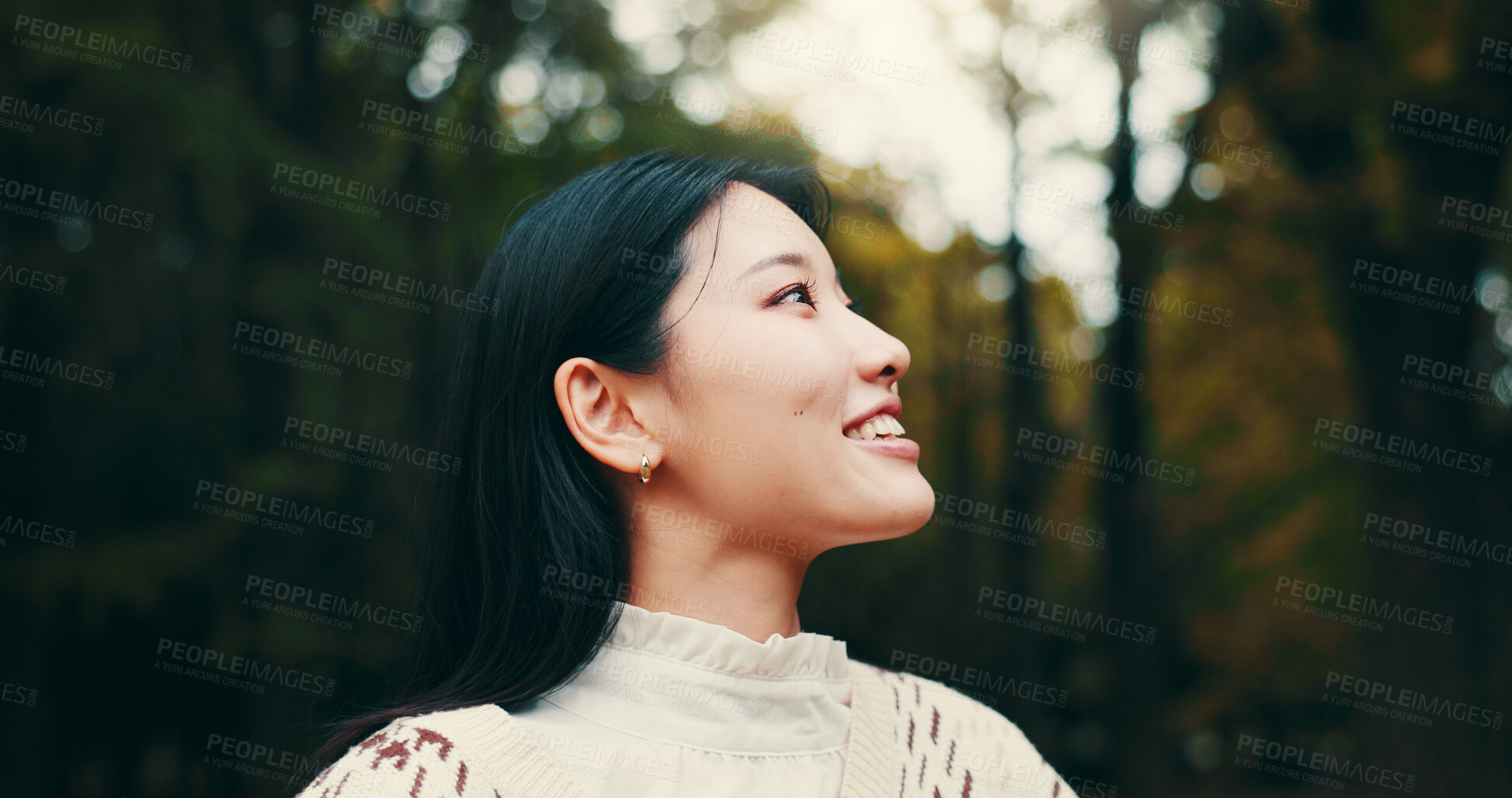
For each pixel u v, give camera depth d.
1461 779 5.60
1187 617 11.52
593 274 1.24
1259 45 6.39
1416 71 5.79
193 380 5.59
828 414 1.18
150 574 5.38
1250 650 11.66
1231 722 11.70
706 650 1.16
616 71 7.21
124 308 5.36
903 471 1.21
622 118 6.98
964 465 10.73
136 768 5.63
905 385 10.95
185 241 5.48
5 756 5.31
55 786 5.46
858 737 1.21
